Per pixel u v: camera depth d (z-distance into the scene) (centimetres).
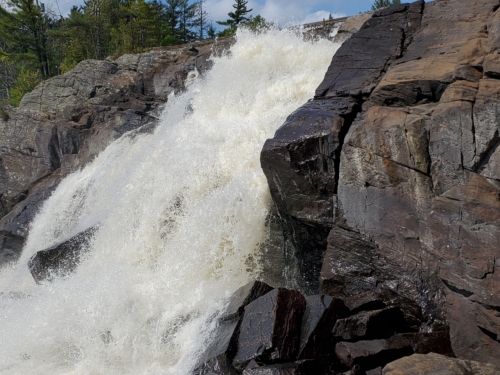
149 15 3609
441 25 939
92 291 925
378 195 724
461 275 606
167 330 783
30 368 788
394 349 605
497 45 683
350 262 752
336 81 929
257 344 630
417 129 684
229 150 1113
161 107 1866
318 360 626
